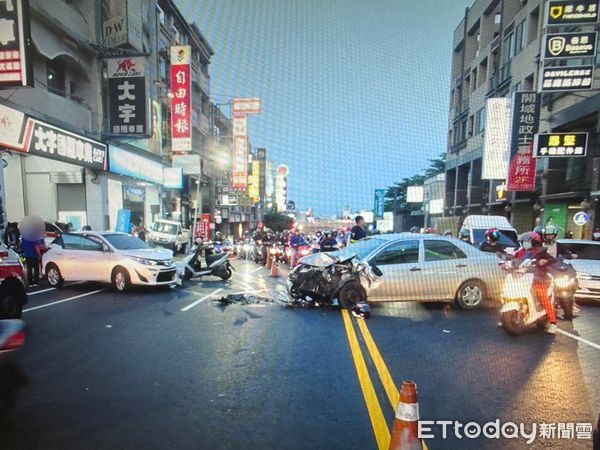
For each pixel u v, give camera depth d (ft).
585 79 44.88
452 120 120.37
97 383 12.90
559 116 57.57
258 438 9.77
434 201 135.54
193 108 103.30
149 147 74.23
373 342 17.56
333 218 284.00
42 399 11.72
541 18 66.44
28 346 16.62
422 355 15.97
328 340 17.79
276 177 282.77
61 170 54.95
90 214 55.67
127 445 9.39
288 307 24.52
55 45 48.85
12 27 30.19
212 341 17.52
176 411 11.09
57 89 50.80
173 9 88.48
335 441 9.68
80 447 9.29
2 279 19.95
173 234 68.85
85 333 18.65
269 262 53.01
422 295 23.89
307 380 13.32
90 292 29.50
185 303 25.71
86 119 55.11
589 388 13.03
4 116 34.35
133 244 32.12
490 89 89.56
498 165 68.85
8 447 9.24
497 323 21.31
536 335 19.11
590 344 17.81
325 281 24.29
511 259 21.45
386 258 24.17
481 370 14.47
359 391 12.51
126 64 55.62
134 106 55.93
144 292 29.73
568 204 57.00
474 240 43.68
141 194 72.33
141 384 12.86
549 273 20.35
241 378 13.43
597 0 44.01
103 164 53.67
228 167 133.49
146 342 17.31
